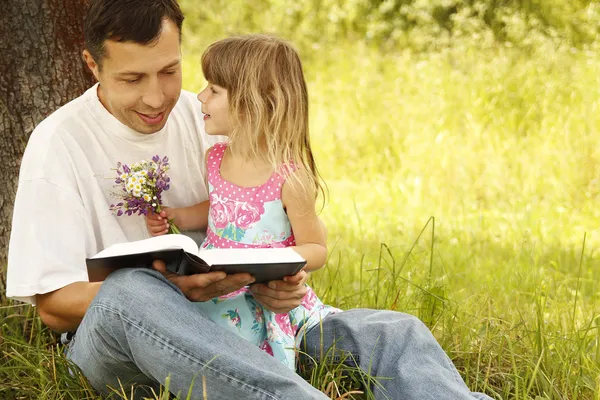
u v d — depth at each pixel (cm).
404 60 1118
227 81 396
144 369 333
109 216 393
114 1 361
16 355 413
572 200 770
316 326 392
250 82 391
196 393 323
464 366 427
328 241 671
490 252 635
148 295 324
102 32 362
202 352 319
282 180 382
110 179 397
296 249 377
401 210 756
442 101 958
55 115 394
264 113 390
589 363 424
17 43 464
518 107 962
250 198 385
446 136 895
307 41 1305
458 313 479
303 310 394
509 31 1166
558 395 396
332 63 1191
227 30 1378
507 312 488
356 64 1141
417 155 862
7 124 467
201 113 432
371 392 366
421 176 827
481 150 852
